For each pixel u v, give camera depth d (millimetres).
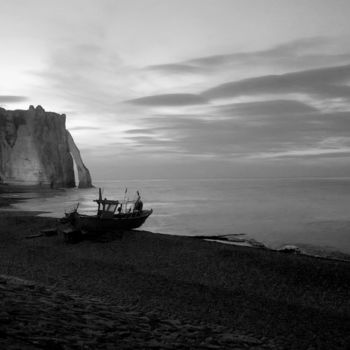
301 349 11086
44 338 5016
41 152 134000
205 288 17797
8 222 37625
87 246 27406
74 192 129625
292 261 22516
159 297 15883
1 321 5363
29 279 17969
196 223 51906
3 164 129125
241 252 24766
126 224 32531
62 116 152250
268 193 153250
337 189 196500
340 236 40531
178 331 8805
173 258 23875
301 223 52625
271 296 17109
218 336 9500
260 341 10688
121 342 6105
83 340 5539
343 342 11984
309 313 14953
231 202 96688
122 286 17375
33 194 113250
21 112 137875
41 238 30531
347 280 19297
